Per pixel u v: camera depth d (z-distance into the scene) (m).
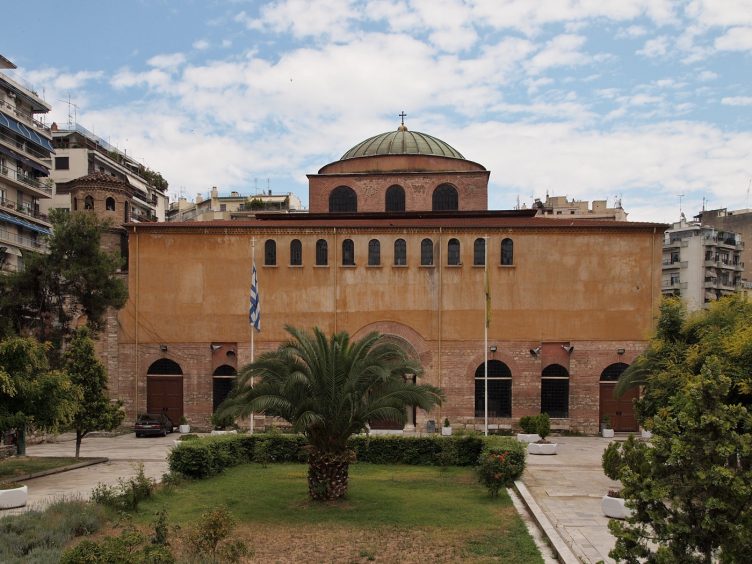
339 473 20.25
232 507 19.19
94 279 34.66
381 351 20.59
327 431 20.05
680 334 24.98
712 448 8.90
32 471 24.72
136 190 80.81
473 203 48.06
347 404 19.66
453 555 14.48
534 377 39.66
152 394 40.81
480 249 40.72
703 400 9.12
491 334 40.00
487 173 48.00
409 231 40.72
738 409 9.01
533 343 39.94
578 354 39.81
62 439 37.59
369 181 48.66
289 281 40.78
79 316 39.78
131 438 37.88
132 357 40.69
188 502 19.73
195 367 40.59
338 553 14.77
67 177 71.62
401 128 53.59
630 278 40.22
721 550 9.12
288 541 15.72
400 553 14.69
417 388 20.25
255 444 28.25
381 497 20.55
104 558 10.95
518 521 17.30
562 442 35.88
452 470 26.03
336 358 19.81
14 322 34.16
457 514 18.22
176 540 15.37
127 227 41.16
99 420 28.41
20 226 56.34
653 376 24.78
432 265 40.50
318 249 41.09
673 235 86.12
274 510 18.86
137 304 40.97
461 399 39.69
